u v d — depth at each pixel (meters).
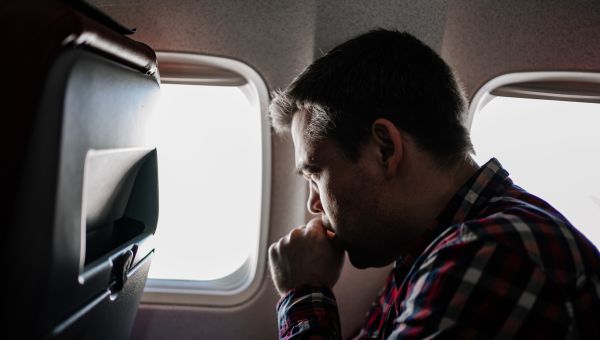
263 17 1.53
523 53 1.61
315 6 1.51
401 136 0.85
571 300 0.70
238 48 1.56
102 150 0.76
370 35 0.93
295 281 1.15
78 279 0.71
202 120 1.70
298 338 1.05
